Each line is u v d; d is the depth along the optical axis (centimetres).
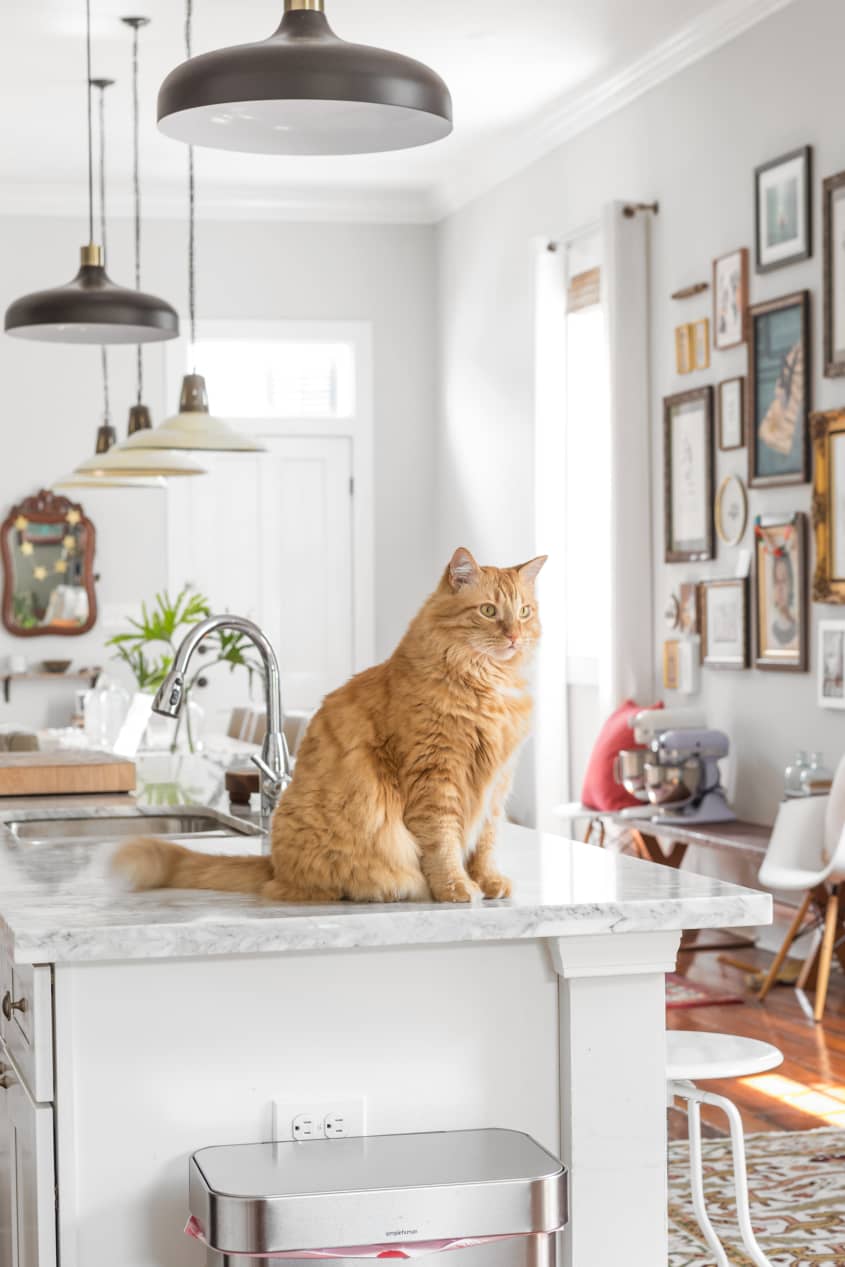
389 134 257
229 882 200
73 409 874
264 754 258
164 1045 182
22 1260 196
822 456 523
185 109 234
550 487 741
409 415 919
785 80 553
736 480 586
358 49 233
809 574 540
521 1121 193
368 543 915
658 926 190
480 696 186
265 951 180
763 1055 231
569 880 207
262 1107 185
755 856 501
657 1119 194
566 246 734
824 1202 319
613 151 686
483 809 194
